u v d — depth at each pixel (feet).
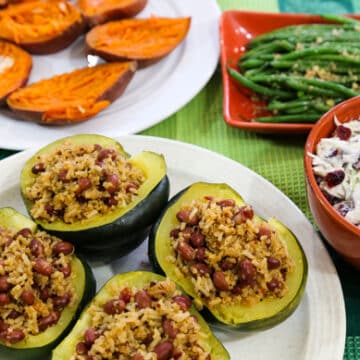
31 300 2.89
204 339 2.79
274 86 4.27
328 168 3.32
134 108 4.22
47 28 4.62
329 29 4.49
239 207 3.11
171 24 4.73
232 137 4.22
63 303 2.95
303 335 3.12
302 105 4.13
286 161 4.06
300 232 3.40
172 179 3.71
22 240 3.06
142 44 4.63
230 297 2.94
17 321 2.87
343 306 3.14
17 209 3.64
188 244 3.01
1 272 2.89
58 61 4.71
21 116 4.15
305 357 3.01
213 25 4.80
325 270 3.25
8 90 4.25
